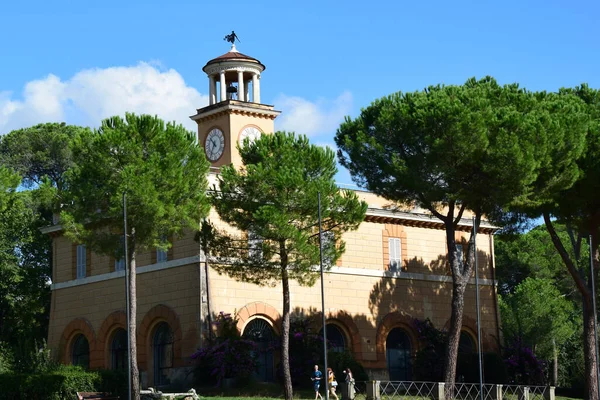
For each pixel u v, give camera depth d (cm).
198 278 5081
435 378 5688
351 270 5672
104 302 5597
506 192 4547
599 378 4841
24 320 6112
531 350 6159
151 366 5300
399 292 5869
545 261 7675
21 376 4328
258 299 5262
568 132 4569
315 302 5497
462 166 4606
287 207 4472
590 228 5134
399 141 4694
